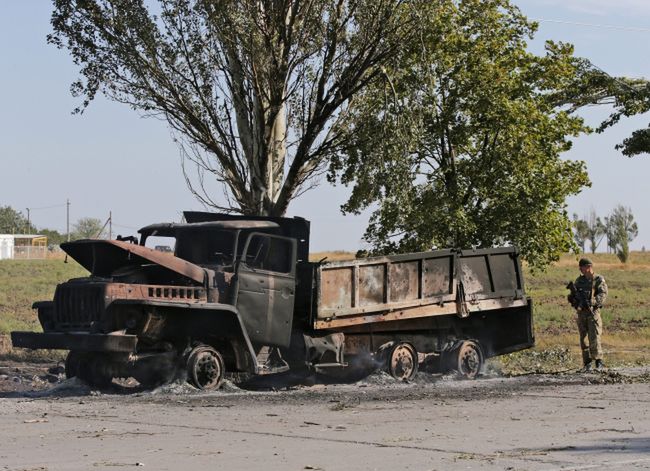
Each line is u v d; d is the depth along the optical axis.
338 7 23.91
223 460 9.71
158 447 10.58
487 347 22.86
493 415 13.62
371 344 19.91
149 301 16.20
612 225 97.88
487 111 25.25
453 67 25.62
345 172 25.48
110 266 17.53
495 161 25.50
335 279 18.81
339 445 10.73
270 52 23.69
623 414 13.74
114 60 23.95
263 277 18.06
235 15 23.12
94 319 16.55
